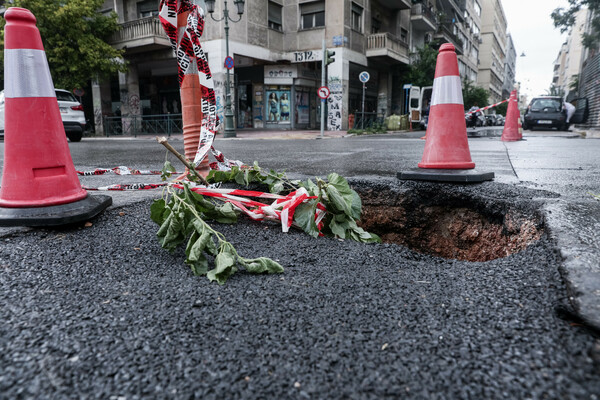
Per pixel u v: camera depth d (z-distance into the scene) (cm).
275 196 228
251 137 1429
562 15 1564
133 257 170
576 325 108
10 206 197
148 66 2131
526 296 127
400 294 136
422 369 94
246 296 134
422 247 294
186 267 161
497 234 252
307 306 127
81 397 86
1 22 1642
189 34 260
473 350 101
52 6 1648
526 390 86
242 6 1411
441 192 288
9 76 197
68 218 196
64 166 209
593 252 146
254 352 101
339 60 1941
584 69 1945
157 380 91
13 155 197
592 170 398
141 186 307
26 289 137
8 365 96
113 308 125
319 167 451
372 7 2222
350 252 183
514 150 679
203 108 266
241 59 1917
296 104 2100
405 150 725
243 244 191
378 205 306
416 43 2820
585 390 85
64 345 104
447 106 308
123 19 2009
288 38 2027
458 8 3853
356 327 114
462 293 135
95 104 2084
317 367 95
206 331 112
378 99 2481
